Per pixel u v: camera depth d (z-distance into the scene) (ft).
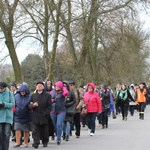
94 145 104.68
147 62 465.88
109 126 164.35
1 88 88.79
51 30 226.58
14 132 116.47
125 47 300.20
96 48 314.55
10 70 320.09
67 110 115.96
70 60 371.76
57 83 108.68
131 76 431.84
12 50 212.84
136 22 267.39
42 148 99.91
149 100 357.00
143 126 160.97
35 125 99.86
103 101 153.38
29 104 100.89
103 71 346.33
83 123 156.87
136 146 101.19
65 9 239.50
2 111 88.94
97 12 239.30
